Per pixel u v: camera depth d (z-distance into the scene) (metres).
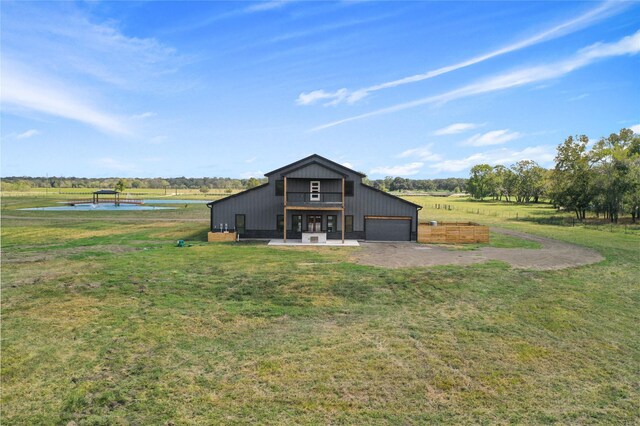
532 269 22.02
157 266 22.23
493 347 11.84
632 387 9.65
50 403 8.78
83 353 11.21
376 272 21.12
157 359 10.90
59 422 8.10
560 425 8.12
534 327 13.44
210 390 9.34
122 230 40.66
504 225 48.34
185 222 49.41
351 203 34.25
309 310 15.00
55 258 24.56
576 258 25.48
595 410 8.66
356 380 9.86
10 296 16.42
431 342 12.16
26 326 13.16
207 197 130.25
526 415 8.46
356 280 19.36
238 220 34.41
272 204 34.25
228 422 8.12
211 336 12.49
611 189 50.53
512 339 12.45
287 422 8.12
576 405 8.86
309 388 9.47
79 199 102.19
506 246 31.02
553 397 9.17
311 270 21.52
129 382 9.68
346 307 15.38
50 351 11.32
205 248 28.94
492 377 10.08
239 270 21.38
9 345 11.70
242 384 9.62
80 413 8.42
